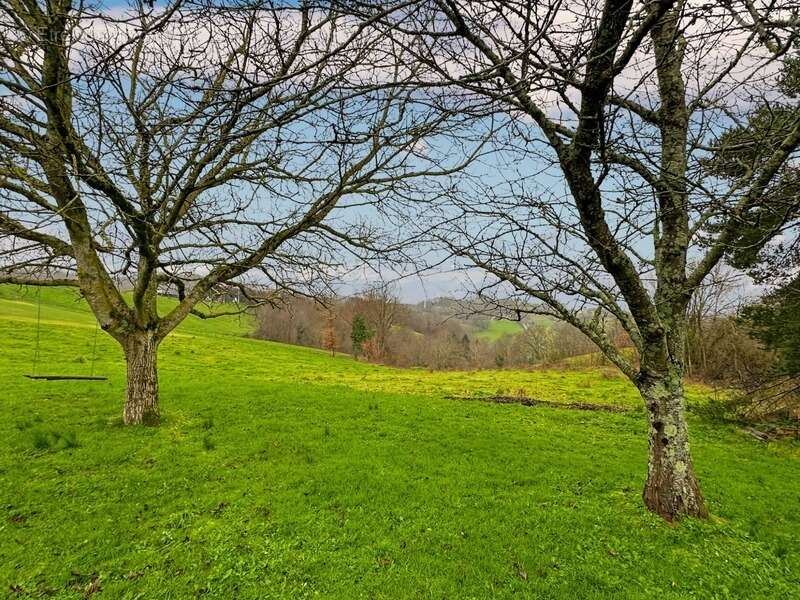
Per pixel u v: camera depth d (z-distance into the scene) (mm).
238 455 8289
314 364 34656
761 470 9344
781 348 14266
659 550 5320
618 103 3215
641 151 3646
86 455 8000
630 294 5387
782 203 4172
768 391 14906
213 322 52594
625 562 5098
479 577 4758
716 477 8492
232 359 31359
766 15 2568
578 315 6293
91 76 2473
